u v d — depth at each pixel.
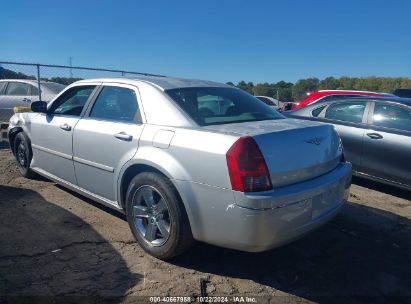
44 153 5.17
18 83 12.13
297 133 3.38
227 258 3.67
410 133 5.69
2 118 11.88
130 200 3.74
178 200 3.33
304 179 3.33
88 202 4.98
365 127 6.16
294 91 22.59
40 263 3.44
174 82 4.19
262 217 2.94
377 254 3.92
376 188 6.35
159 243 3.54
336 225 4.62
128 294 3.05
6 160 7.14
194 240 3.42
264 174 3.01
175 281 3.26
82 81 4.86
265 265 3.59
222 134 3.19
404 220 4.93
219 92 4.19
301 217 3.17
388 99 6.16
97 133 4.16
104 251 3.71
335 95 10.88
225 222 3.06
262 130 3.28
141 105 3.92
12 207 4.73
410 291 3.27
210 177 3.11
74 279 3.21
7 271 3.28
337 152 3.85
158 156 3.46
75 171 4.57
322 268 3.59
